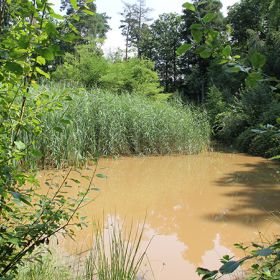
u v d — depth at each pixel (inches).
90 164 395.5
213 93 779.4
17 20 72.1
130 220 233.0
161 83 1448.1
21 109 75.0
